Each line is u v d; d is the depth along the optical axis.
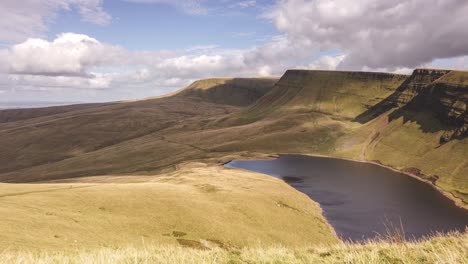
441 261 7.43
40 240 37.09
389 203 109.00
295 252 10.98
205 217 65.00
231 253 11.09
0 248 31.41
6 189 62.16
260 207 78.50
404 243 9.48
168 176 126.00
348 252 9.63
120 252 11.76
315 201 108.75
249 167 175.25
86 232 45.56
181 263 9.41
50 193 61.31
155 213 61.84
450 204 109.88
